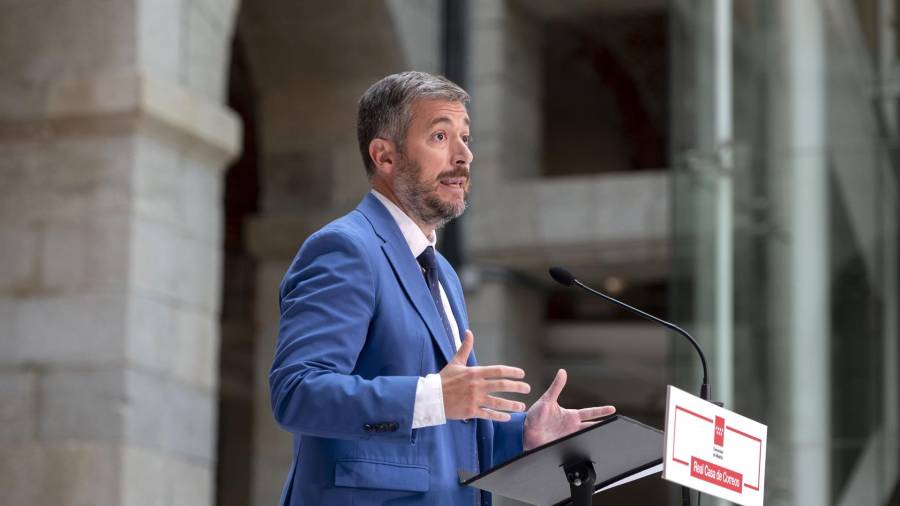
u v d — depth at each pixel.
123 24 16.38
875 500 16.06
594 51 29.73
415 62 23.48
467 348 6.28
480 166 24.59
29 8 16.67
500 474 6.34
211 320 17.27
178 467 16.31
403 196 7.07
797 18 17.23
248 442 34.28
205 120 17.14
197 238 17.12
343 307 6.46
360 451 6.46
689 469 5.95
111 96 16.09
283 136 24.00
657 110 31.66
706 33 17.39
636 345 32.28
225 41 18.27
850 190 16.75
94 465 15.42
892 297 16.36
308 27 23.45
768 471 16.44
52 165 16.28
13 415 15.78
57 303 15.98
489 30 24.81
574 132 32.91
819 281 16.64
